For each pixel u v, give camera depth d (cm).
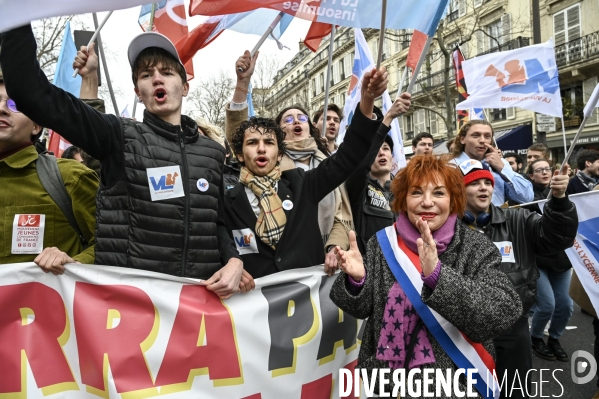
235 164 345
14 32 166
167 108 213
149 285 205
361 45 561
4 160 220
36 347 200
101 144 196
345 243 283
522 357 268
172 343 207
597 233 336
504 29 2097
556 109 509
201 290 216
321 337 242
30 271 202
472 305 172
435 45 2364
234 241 241
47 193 224
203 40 356
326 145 364
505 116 2191
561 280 424
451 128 1634
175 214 206
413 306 194
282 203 250
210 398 211
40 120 175
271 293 233
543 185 568
